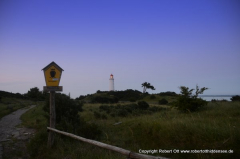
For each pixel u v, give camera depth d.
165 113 13.70
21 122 18.06
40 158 6.74
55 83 7.73
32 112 25.77
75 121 11.09
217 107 12.94
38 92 77.94
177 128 7.60
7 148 8.47
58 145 7.40
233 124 7.63
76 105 12.61
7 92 71.31
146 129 8.70
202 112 11.94
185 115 11.76
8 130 13.45
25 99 70.00
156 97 66.88
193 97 13.45
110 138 8.84
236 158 5.12
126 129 10.14
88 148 6.88
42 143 8.02
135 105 28.05
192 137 6.75
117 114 18.31
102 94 74.31
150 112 18.94
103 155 6.04
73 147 7.26
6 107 34.25
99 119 16.22
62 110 11.72
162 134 7.73
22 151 7.91
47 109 12.45
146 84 83.75
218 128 6.80
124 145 7.75
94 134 8.91
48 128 7.67
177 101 13.69
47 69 7.62
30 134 11.65
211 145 6.01
